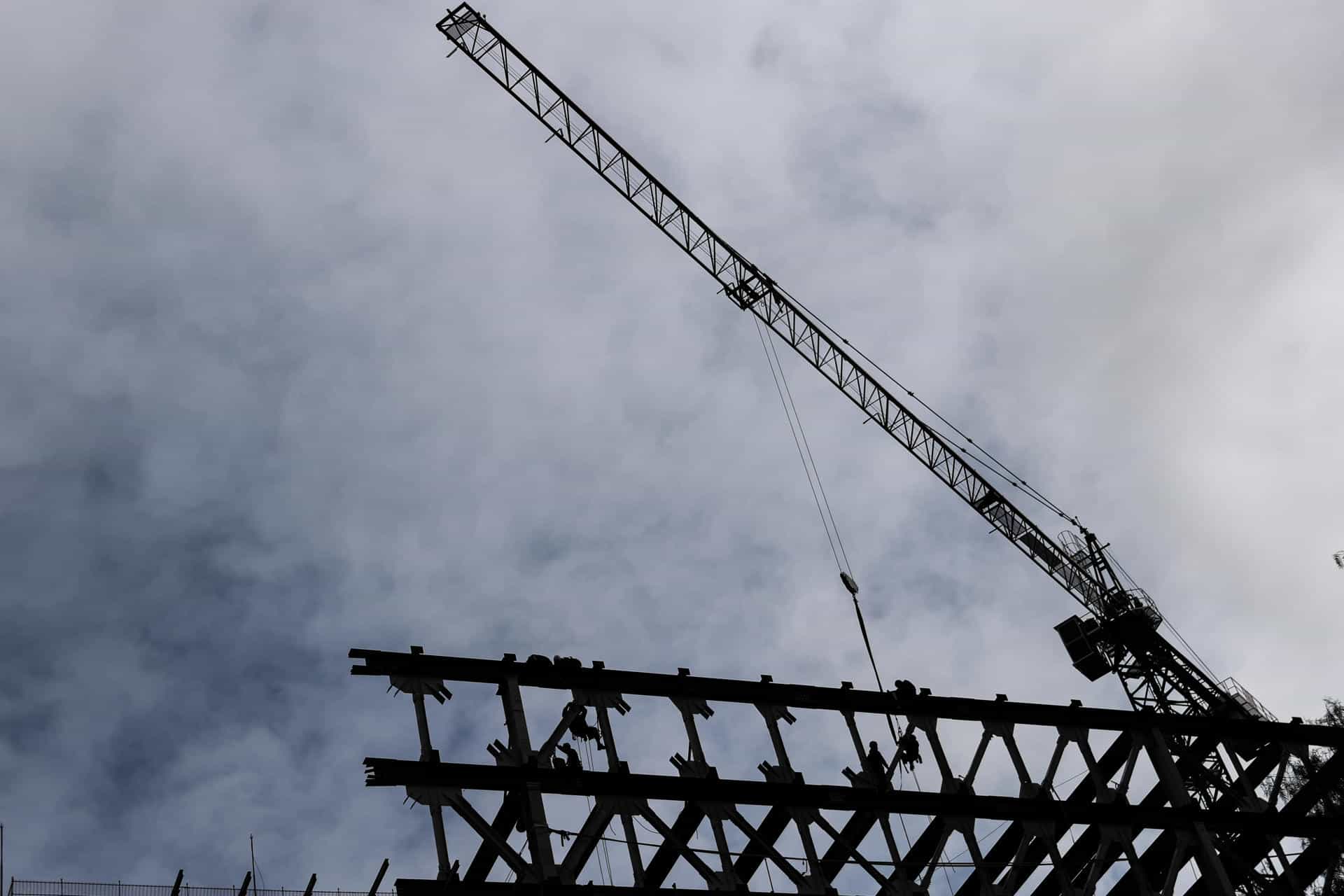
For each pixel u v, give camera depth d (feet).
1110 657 254.27
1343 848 134.41
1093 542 265.75
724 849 106.52
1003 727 126.21
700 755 111.14
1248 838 133.28
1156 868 128.98
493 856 101.50
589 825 103.24
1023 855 118.52
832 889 108.27
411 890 93.91
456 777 99.71
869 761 118.52
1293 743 140.87
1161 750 131.34
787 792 112.06
